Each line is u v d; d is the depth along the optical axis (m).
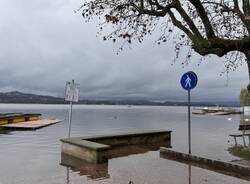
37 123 29.34
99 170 8.12
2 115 30.56
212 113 76.81
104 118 50.47
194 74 9.46
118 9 6.71
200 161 8.91
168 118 53.41
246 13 7.55
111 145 12.95
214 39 6.30
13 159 10.11
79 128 26.86
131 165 8.81
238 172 7.64
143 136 14.42
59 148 13.03
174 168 8.31
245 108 19.20
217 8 7.68
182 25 6.97
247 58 6.64
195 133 21.88
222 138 18.00
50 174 7.68
